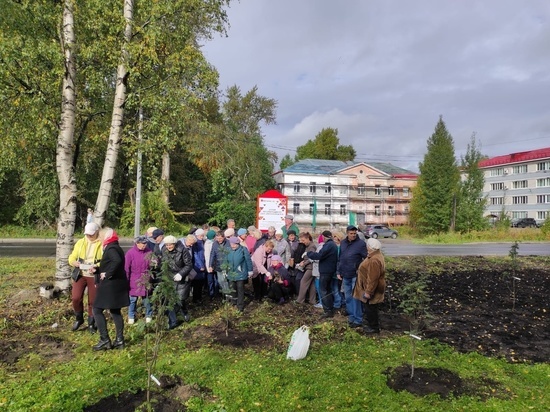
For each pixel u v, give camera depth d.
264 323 7.93
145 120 10.00
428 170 46.62
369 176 61.50
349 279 8.04
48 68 9.30
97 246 7.41
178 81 9.66
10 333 7.13
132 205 29.20
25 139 9.72
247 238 10.88
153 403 4.46
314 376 5.34
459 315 8.78
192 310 8.99
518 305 9.80
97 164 24.84
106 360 5.91
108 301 6.28
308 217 58.97
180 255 7.88
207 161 29.89
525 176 69.50
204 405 4.54
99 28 9.23
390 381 5.23
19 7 9.14
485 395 4.89
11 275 11.99
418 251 24.84
